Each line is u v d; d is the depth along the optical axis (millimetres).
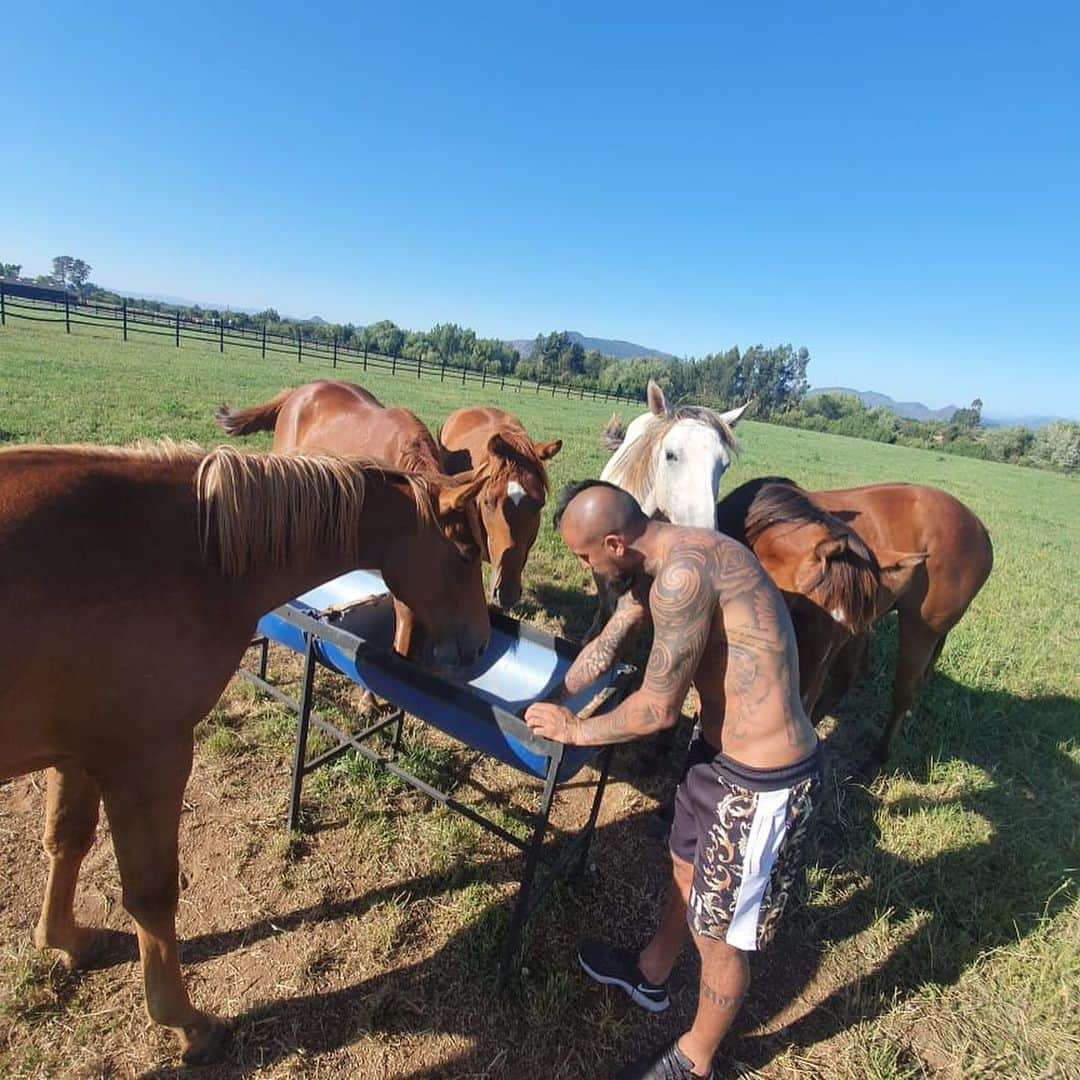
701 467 3279
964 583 3562
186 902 2322
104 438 7645
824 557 2400
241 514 1614
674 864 2016
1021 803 3605
